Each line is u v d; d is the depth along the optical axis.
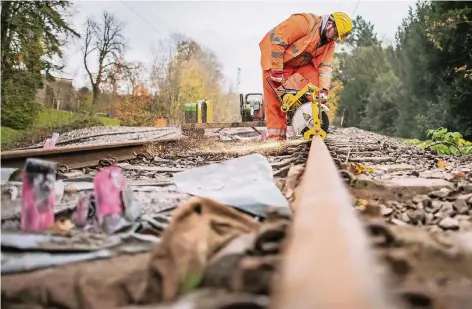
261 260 1.44
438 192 3.95
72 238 2.58
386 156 8.53
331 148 8.55
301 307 0.97
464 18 23.45
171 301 1.68
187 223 2.06
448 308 1.41
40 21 24.59
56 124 27.12
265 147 9.13
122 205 2.88
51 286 1.93
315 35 9.44
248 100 19.38
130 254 2.35
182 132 15.13
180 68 47.44
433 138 12.15
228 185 3.98
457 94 25.67
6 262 2.23
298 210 1.80
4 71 23.23
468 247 2.04
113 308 1.82
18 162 5.41
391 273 1.44
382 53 63.56
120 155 8.23
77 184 4.54
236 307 1.21
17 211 3.08
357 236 1.37
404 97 38.62
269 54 9.59
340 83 71.12
